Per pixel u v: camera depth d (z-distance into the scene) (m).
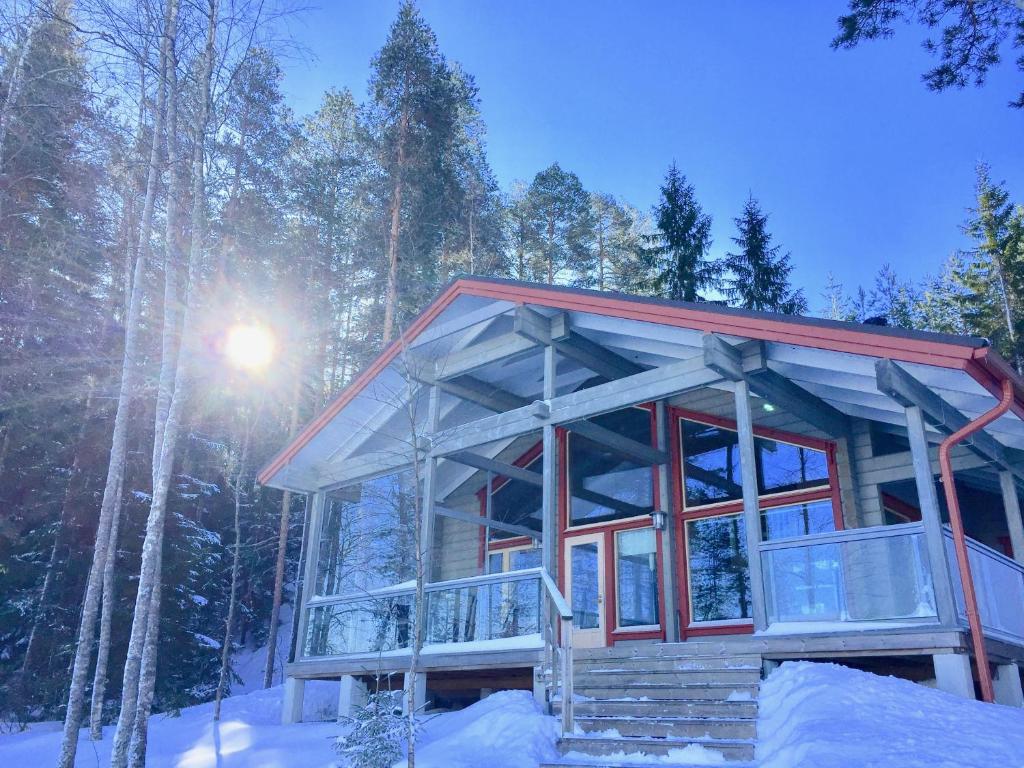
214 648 19.11
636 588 12.41
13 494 19.28
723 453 12.20
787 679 7.28
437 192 22.83
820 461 11.20
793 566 8.20
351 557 15.01
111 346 19.25
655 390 9.48
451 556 15.30
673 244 30.28
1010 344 30.11
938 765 5.04
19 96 14.56
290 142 18.22
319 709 14.38
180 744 10.59
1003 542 12.14
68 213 18.20
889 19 12.01
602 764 6.64
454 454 11.80
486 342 11.78
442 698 12.84
